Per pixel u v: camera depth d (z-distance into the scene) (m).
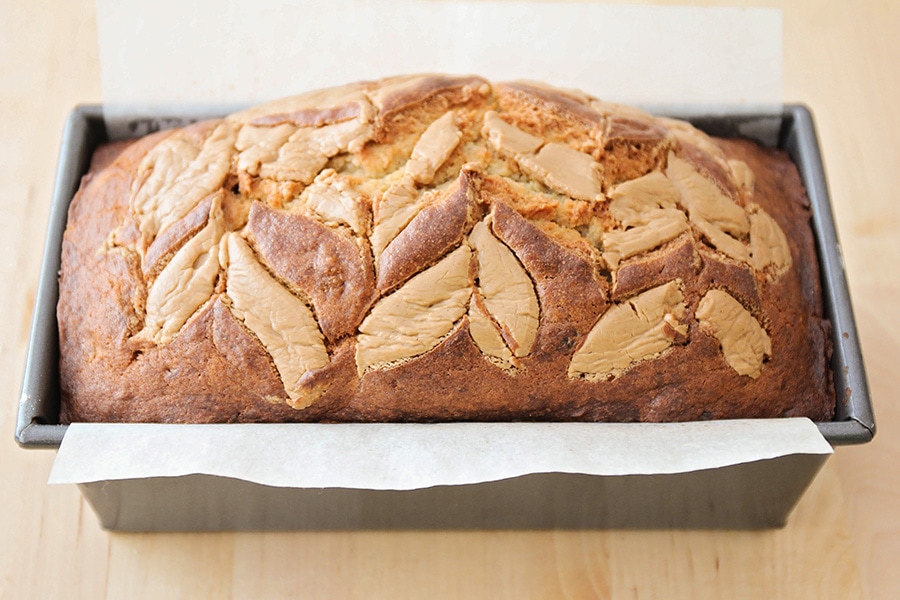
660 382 0.40
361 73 0.49
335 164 0.40
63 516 0.42
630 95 0.49
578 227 0.40
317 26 0.48
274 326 0.39
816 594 0.42
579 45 0.49
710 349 0.40
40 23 0.54
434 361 0.39
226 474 0.37
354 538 0.42
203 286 0.39
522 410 0.40
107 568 0.41
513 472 0.37
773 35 0.48
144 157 0.42
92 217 0.41
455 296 0.39
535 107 0.41
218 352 0.39
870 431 0.39
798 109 0.46
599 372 0.39
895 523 0.43
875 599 0.42
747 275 0.40
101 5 0.47
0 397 0.45
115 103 0.46
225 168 0.40
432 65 0.49
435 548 0.42
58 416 0.39
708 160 0.42
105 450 0.37
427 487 0.38
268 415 0.39
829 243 0.43
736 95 0.48
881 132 0.53
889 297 0.48
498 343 0.39
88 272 0.40
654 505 0.41
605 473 0.37
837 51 0.55
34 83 0.52
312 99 0.42
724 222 0.41
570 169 0.40
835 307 0.41
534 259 0.39
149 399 0.39
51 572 0.41
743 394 0.40
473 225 0.39
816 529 0.43
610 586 0.42
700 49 0.49
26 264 0.48
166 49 0.48
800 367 0.41
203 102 0.46
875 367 0.47
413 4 0.49
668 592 0.42
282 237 0.39
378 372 0.39
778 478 0.39
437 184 0.40
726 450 0.38
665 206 0.40
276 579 0.41
